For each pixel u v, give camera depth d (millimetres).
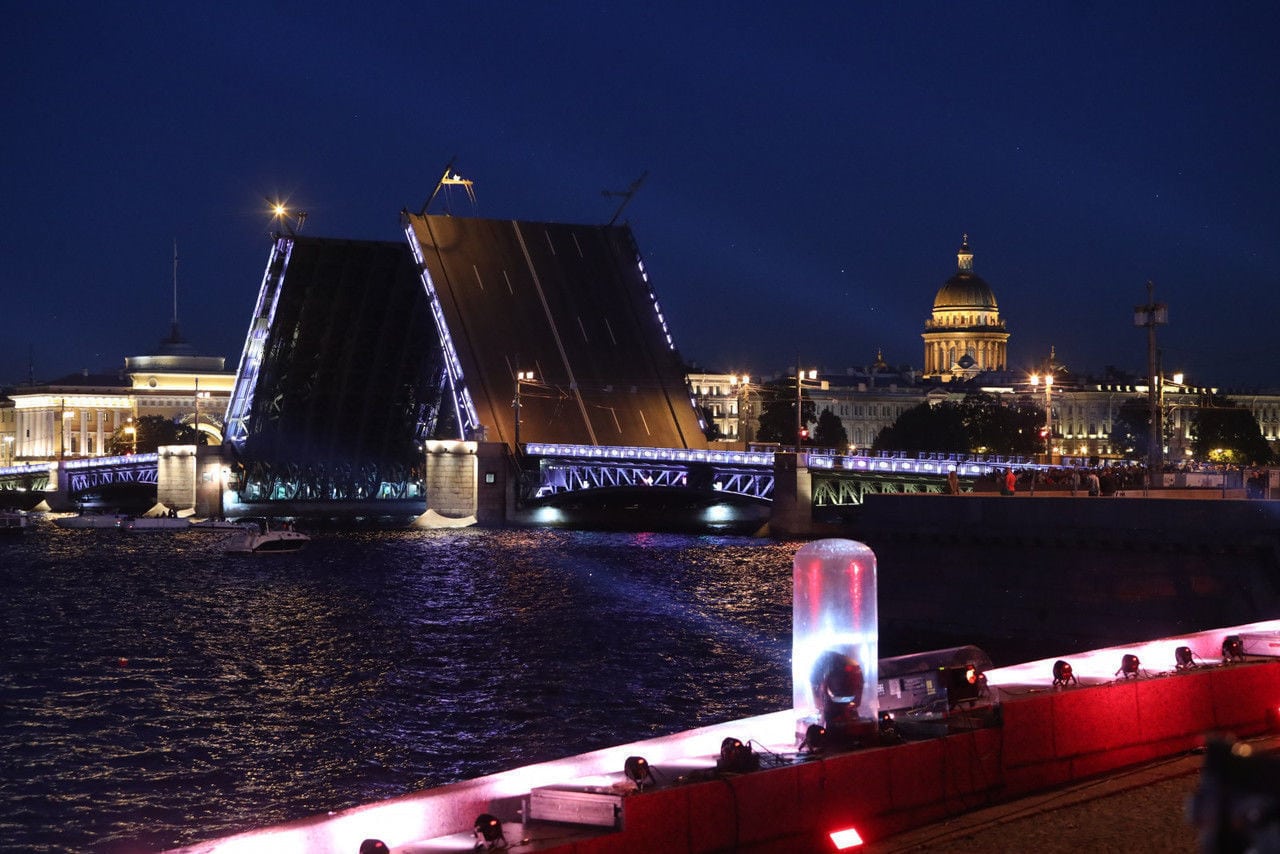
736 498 93688
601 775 12055
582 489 95688
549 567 71188
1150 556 31922
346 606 55969
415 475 104188
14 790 26062
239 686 37344
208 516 109750
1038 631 34125
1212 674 15078
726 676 37812
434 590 61438
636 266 90812
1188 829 11266
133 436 179125
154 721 32531
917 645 35312
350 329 86812
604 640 45125
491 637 46312
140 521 106875
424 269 83438
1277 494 40125
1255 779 4574
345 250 81750
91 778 27000
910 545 37125
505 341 87938
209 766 27969
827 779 11750
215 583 66125
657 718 32312
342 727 31562
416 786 26547
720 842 11062
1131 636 32219
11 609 56125
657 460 90750
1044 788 13398
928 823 12383
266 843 11008
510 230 86688
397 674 38844
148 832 23453
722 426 199500
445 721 32156
